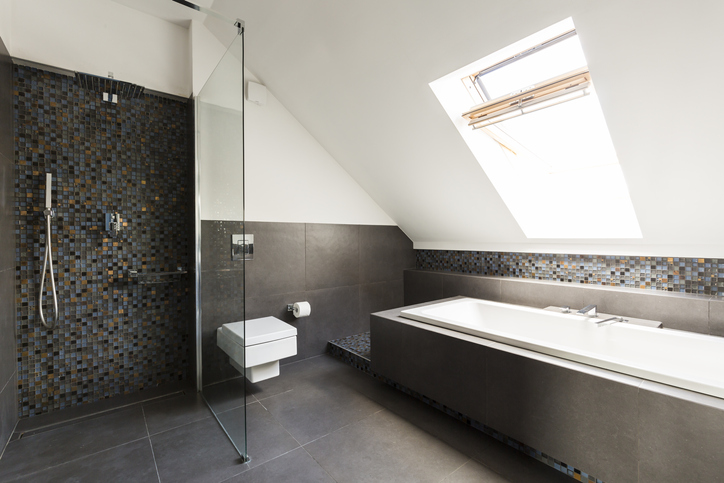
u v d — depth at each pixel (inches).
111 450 82.3
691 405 55.2
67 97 100.6
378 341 115.4
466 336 91.3
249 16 109.4
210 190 102.5
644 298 104.9
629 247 113.6
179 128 119.3
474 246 157.2
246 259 127.6
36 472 74.6
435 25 82.6
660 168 85.4
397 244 175.9
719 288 97.8
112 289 107.8
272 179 134.5
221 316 93.8
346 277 155.5
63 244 100.4
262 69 127.1
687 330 97.6
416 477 72.1
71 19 101.3
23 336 95.0
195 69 116.3
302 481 71.4
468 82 97.8
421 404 103.7
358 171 149.7
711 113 69.9
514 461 76.9
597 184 115.7
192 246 115.5
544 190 125.7
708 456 53.6
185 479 72.2
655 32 63.2
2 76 84.2
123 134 109.3
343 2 89.7
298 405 103.2
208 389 104.6
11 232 88.9
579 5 65.6
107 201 106.8
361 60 101.6
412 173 133.5
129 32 110.7
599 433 65.3
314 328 145.0
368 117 119.6
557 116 104.3
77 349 103.0
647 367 64.1
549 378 72.2
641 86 72.1
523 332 119.6
